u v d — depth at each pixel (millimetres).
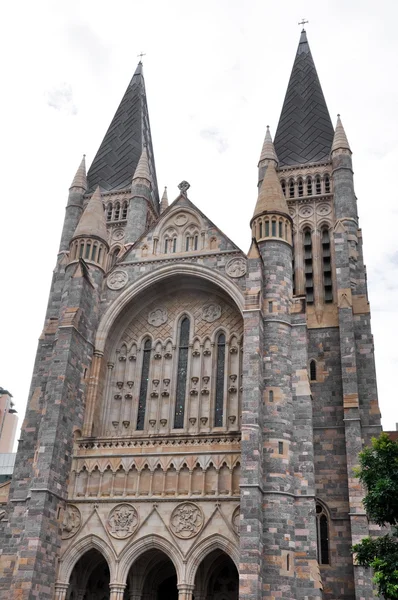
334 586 50281
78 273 56344
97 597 53344
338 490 53781
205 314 58531
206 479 47719
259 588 42062
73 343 53250
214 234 58562
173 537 46344
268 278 54344
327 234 69312
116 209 79562
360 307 62312
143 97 95375
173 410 55531
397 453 36000
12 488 57562
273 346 51562
